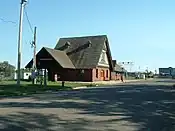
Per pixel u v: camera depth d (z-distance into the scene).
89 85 42.91
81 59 61.44
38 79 40.31
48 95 24.16
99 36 64.56
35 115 12.52
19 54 32.66
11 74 55.97
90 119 12.10
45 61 58.56
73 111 14.18
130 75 118.38
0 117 11.83
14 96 23.55
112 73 72.12
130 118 12.77
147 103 18.84
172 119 12.94
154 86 42.19
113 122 11.65
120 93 26.94
